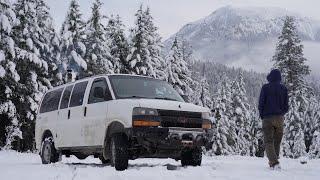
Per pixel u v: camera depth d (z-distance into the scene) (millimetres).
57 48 32562
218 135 50875
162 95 10445
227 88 57094
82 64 34250
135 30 42844
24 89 27953
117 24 45469
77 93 11375
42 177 7102
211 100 61062
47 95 13312
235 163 10945
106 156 9797
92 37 38125
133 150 9242
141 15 43188
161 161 13578
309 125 64188
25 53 27531
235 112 59844
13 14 26016
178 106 9344
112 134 9297
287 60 49250
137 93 10086
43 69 29250
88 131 10391
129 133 8844
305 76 50531
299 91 49125
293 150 49281
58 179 6750
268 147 9000
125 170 8383
